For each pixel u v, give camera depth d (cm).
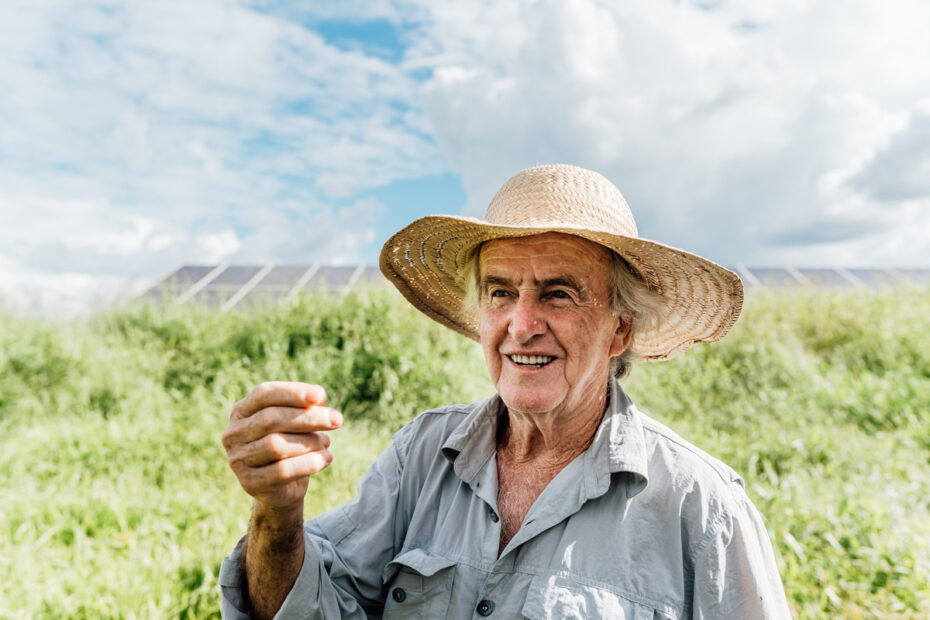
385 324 691
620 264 171
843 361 694
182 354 706
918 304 785
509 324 162
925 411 547
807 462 474
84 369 652
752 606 144
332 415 125
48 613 306
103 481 458
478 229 162
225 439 127
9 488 448
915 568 324
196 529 389
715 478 154
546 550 150
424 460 184
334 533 179
